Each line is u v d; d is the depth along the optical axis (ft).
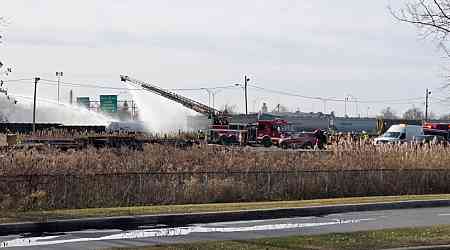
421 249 44.73
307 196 95.81
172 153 109.09
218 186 88.02
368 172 102.78
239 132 234.79
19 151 93.91
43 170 87.15
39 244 49.39
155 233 55.31
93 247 47.70
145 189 85.46
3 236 53.36
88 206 80.18
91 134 183.62
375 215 70.79
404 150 113.09
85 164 92.27
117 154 103.86
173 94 279.90
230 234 54.85
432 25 50.67
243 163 102.42
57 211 66.23
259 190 92.48
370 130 366.43
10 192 79.92
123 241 50.62
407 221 64.75
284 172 96.32
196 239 51.52
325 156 110.42
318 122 355.77
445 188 107.55
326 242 47.57
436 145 119.55
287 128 236.22
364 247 45.44
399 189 104.32
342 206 74.18
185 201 85.35
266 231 57.00
